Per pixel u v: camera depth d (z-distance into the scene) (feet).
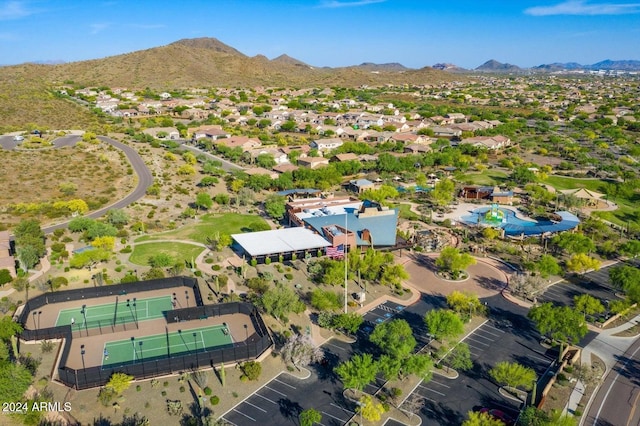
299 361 275.18
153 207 567.18
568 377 275.80
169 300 361.30
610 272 378.32
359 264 395.96
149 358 287.28
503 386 267.59
